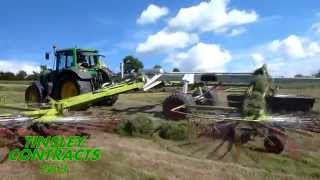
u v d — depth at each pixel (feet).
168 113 37.68
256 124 27.25
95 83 50.85
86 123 28.63
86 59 52.01
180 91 41.32
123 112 43.70
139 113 42.88
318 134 32.04
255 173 22.38
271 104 33.32
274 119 27.12
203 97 39.96
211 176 21.67
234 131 28.45
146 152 26.35
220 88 40.65
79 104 36.35
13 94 77.10
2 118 26.76
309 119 27.84
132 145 28.25
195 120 31.22
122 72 48.34
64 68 51.96
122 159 24.56
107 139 29.91
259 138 30.04
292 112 32.12
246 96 29.07
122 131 31.55
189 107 36.06
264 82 29.17
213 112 32.99
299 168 23.49
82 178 21.20
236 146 27.96
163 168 22.93
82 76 49.62
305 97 33.50
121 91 40.83
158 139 30.30
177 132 30.04
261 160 25.00
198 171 22.50
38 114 27.96
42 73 54.95
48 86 53.67
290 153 26.50
